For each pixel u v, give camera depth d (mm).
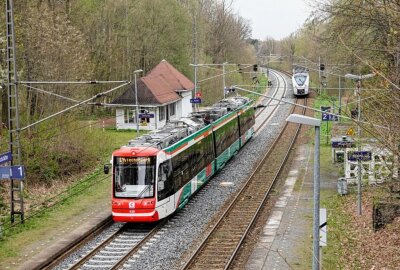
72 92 40938
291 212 26750
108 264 20188
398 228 21828
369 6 23344
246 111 47406
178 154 27281
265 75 114000
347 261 19594
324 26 34375
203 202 29344
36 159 33094
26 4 40688
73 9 55438
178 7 73375
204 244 22109
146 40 68875
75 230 23828
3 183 31500
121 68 65188
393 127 14680
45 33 40000
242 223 25188
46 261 20125
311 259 19969
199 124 33219
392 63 19625
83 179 34781
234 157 42531
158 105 54250
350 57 26953
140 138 27641
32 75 38781
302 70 87250
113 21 63594
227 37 96250
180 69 73438
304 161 40062
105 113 61906
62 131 35750
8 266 19609
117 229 24938
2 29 36562
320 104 68312
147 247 22141
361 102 20438
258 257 20391
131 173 24797
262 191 31391
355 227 23703
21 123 33969
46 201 29375
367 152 23516
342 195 29609
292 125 58156
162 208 24969
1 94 35875
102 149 41125
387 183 17297
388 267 18281
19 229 24062
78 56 44406
